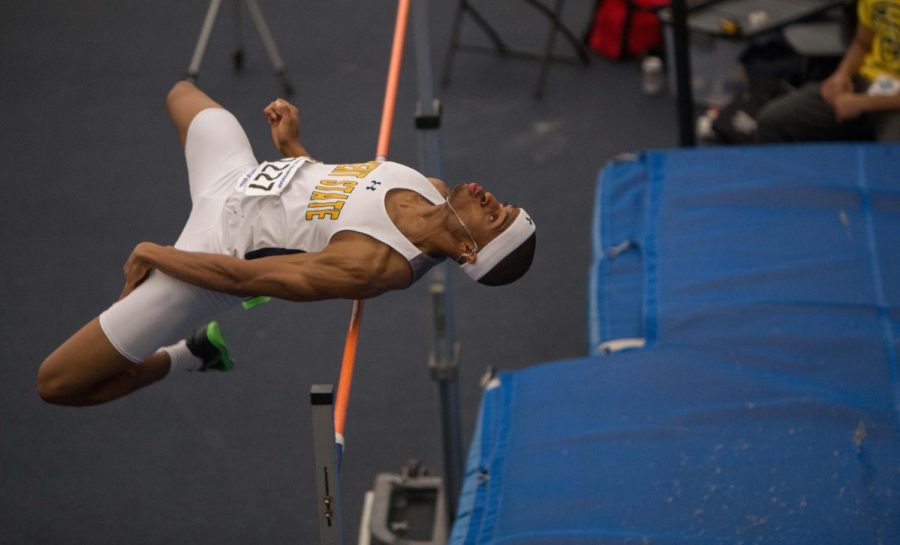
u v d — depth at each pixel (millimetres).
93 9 17531
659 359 7754
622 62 15625
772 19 13625
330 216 5590
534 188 13070
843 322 8086
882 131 11406
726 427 7047
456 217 5520
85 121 14727
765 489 6516
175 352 6328
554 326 11109
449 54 15094
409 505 8969
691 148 10875
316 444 4723
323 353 10914
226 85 15289
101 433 10078
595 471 6836
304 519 9102
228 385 10570
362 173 5770
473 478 7129
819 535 6145
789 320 8148
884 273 8617
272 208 5738
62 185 13484
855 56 11688
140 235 12555
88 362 5578
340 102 14883
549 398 7609
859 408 7105
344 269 5383
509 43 16125
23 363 10859
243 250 5789
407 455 9727
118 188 13383
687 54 11289
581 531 6375
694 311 8383
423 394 10406
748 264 8883
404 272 5555
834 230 9188
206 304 5664
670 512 6434
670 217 9688
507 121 14383
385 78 15445
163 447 9898
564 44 16109
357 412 10227
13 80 15703
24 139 14406
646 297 8680
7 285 11898
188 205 13055
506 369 10578
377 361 10797
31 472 9664
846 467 6613
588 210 12688
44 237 12609
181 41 16484
